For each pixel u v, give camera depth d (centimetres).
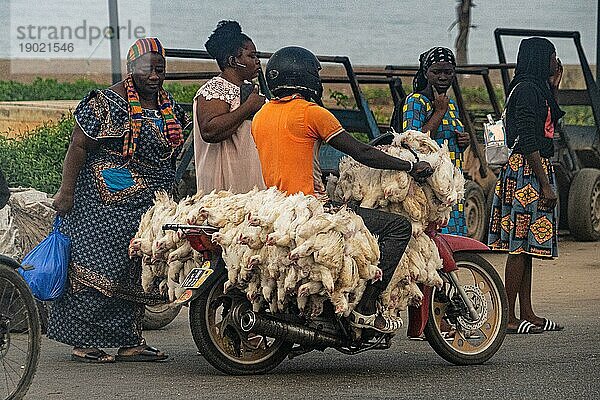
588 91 2192
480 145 1891
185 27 2630
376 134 1777
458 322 970
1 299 794
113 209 974
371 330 894
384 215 883
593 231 2005
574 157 2023
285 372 938
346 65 1789
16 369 804
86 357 991
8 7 2622
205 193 971
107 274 975
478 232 1844
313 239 814
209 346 901
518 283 1149
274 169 888
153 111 983
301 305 847
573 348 1059
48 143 1938
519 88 1124
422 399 835
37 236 1248
